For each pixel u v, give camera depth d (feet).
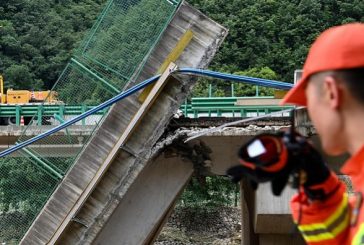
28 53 225.35
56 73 224.94
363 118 7.79
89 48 45.50
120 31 44.88
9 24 226.79
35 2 238.27
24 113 91.50
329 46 8.02
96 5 246.47
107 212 44.73
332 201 8.67
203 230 130.82
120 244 46.55
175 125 46.96
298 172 8.54
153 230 49.29
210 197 132.57
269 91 158.51
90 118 47.73
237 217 134.41
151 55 44.11
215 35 43.47
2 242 45.16
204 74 42.45
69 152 48.39
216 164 46.16
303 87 8.72
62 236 45.21
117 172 44.68
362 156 7.79
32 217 45.75
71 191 44.91
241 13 196.95
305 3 194.70
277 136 8.55
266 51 190.08
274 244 50.65
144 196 46.70
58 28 234.38
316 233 8.64
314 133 38.68
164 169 46.55
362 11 194.39
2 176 45.57
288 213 47.37
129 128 43.27
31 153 46.09
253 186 8.73
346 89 7.81
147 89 43.65
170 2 43.83
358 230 7.75
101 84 45.42
